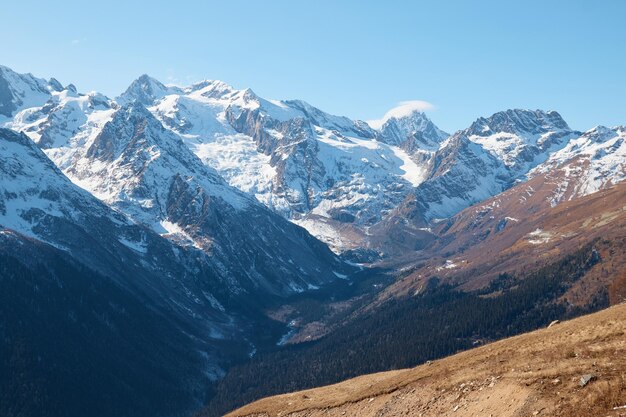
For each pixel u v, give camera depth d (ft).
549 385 189.06
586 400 171.63
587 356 199.00
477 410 201.67
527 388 193.36
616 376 175.83
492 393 205.36
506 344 253.65
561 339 224.74
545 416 174.19
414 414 226.99
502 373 215.72
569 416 168.55
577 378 184.85
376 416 245.24
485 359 241.14
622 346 195.72
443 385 233.35
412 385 251.60
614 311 234.38
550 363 204.44
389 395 256.32
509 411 187.42
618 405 163.22
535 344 232.12
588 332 219.61
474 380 222.28
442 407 219.20
